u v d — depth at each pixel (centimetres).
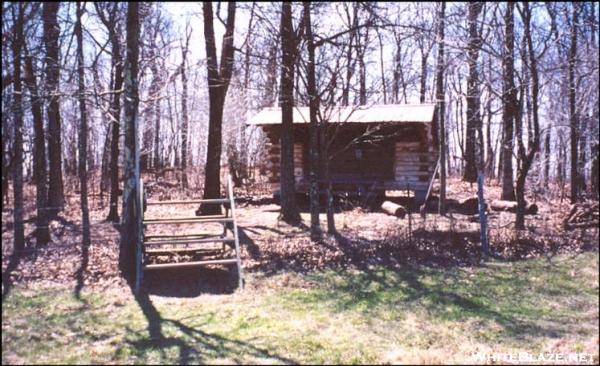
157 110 2491
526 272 1036
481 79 1435
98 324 720
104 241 1141
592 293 909
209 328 715
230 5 1482
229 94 2611
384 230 1290
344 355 626
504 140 1712
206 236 1068
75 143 2564
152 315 765
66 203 1819
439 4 1441
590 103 1534
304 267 1042
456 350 655
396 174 1783
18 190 977
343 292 908
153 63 1260
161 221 977
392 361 607
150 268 895
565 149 2023
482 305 848
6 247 981
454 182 2694
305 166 1884
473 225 1355
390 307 831
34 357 606
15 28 736
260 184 2427
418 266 1070
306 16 1195
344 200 1770
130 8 952
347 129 1823
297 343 664
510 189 1842
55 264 962
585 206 1415
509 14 1289
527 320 779
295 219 1437
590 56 1372
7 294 809
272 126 1872
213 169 1500
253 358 614
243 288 918
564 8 1346
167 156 3531
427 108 1816
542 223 1395
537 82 1277
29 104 885
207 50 1479
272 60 1238
